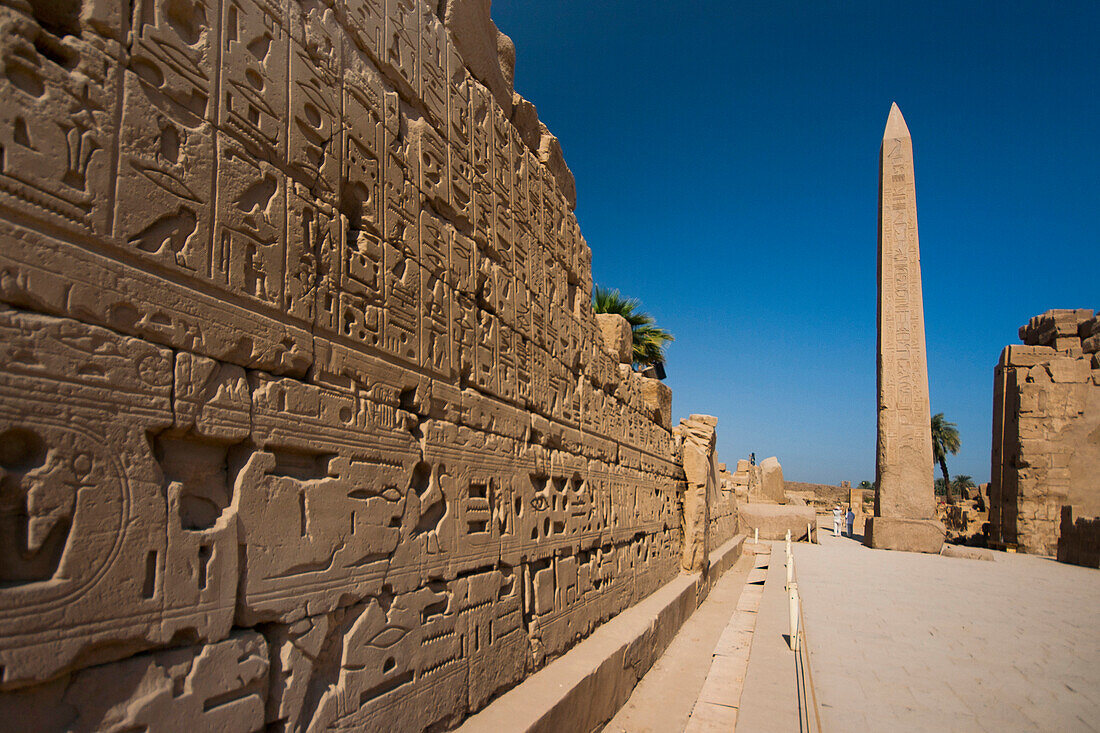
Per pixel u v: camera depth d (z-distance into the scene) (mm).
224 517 2592
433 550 4066
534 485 5938
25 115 1959
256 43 2932
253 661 2631
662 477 11211
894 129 18828
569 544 6504
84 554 2020
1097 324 19672
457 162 4824
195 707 2359
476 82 5332
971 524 26812
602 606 7418
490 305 5203
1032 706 4887
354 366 3447
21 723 1861
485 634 4617
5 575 1856
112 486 2129
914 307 18281
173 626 2293
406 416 3916
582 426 7371
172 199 2426
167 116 2443
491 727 4148
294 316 3023
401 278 3977
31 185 1958
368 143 3738
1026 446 19750
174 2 2518
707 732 5832
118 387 2182
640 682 7281
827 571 13023
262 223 2869
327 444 3195
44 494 1919
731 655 8086
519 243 5953
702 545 12602
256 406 2773
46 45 2080
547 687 5031
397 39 4125
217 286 2604
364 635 3342
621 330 9680
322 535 3102
